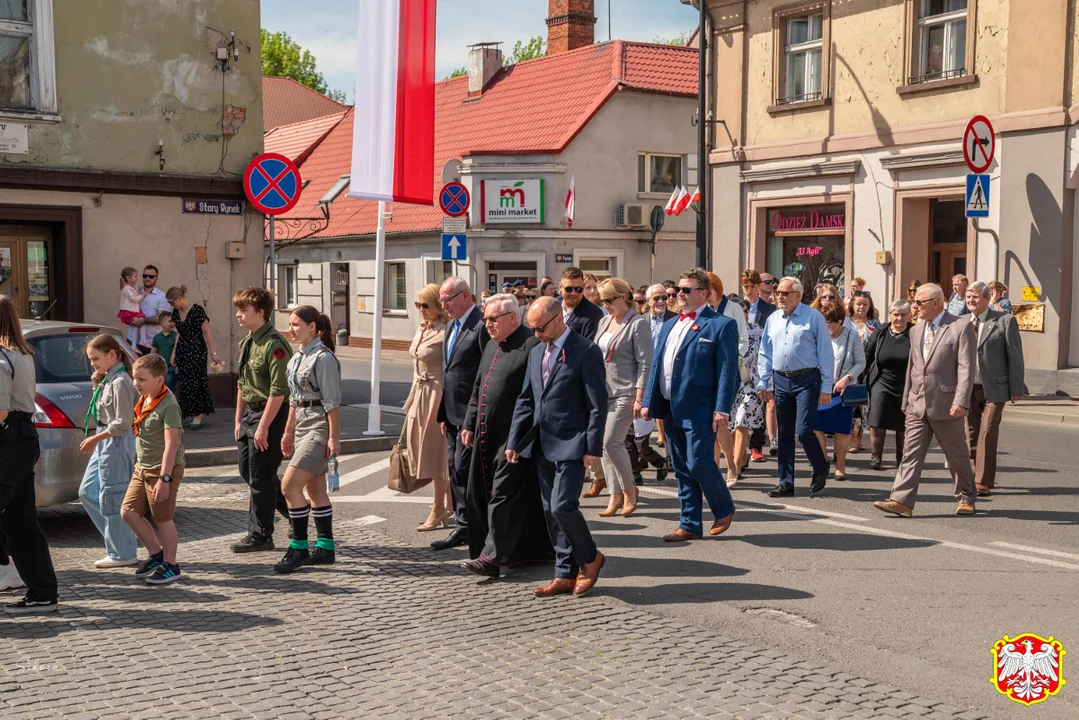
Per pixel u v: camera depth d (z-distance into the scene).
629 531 8.52
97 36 14.84
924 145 18.92
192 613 6.27
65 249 14.74
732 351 7.96
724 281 22.73
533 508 7.15
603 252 30.69
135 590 6.77
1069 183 16.94
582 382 6.67
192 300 15.80
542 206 29.89
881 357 11.40
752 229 22.19
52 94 14.46
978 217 17.83
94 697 4.89
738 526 8.65
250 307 7.65
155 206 15.43
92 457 7.38
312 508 7.47
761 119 21.83
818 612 6.28
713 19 22.56
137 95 15.22
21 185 14.23
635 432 10.50
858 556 7.61
